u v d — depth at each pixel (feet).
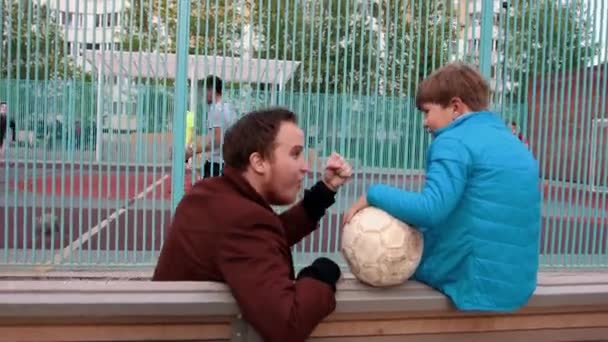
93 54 19.81
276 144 6.47
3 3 19.27
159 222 24.68
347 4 20.63
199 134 21.44
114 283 6.12
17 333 5.81
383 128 21.44
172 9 20.74
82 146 19.85
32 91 19.57
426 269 6.73
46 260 19.65
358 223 6.29
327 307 5.81
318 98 20.76
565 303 6.89
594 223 22.33
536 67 21.85
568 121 22.07
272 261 5.77
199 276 6.24
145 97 20.21
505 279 6.33
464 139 6.39
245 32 20.52
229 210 6.00
